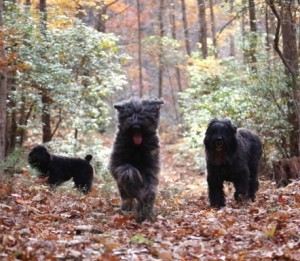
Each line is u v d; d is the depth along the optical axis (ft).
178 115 129.90
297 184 39.73
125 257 19.06
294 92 48.85
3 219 23.53
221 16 122.21
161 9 125.18
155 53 125.70
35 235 21.68
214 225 24.73
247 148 36.65
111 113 96.78
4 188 30.53
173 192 43.91
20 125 54.95
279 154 56.13
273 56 60.90
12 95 53.21
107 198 35.68
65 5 67.92
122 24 133.39
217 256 19.29
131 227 24.93
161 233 23.50
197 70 71.26
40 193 33.35
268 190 41.34
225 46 138.62
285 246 19.88
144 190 26.40
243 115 57.36
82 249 19.61
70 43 57.77
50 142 57.93
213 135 33.68
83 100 61.52
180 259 19.03
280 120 54.03
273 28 76.59
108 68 62.44
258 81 55.72
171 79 142.82
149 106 26.78
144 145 26.81
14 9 55.06
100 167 56.80
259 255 19.06
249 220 26.71
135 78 140.87
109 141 91.97
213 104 59.67
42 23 58.13
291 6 46.44
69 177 44.73
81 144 60.54
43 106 56.49
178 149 99.60
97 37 58.85
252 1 48.08
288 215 25.75
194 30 140.67
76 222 25.26
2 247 18.90
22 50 51.55
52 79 53.88
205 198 40.70
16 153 37.68
